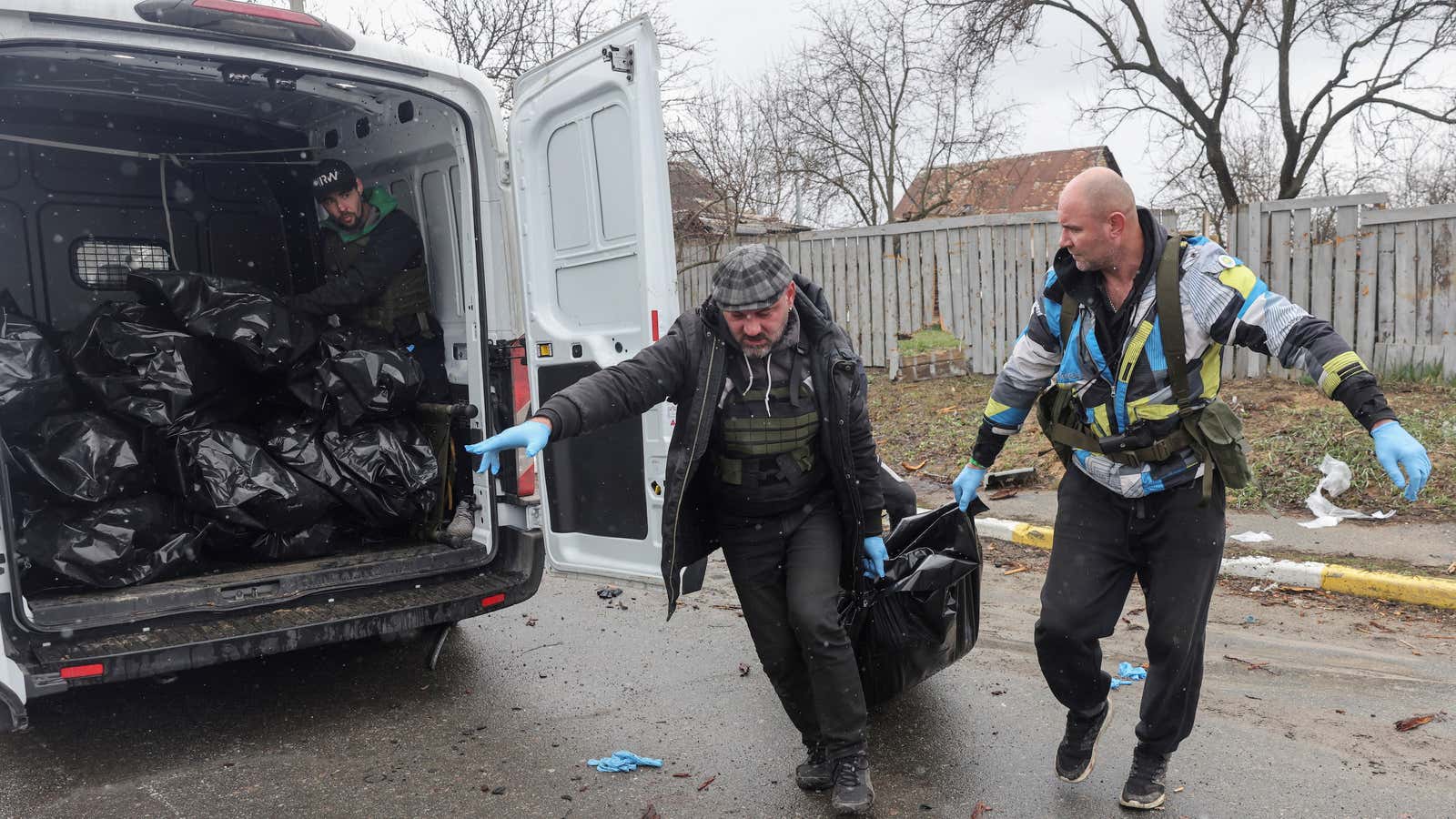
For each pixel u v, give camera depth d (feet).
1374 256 25.00
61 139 16.03
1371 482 19.02
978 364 32.86
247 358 13.87
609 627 15.79
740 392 9.00
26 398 12.59
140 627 11.36
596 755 11.07
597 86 12.59
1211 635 14.01
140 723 12.44
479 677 13.76
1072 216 8.13
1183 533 8.46
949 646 11.55
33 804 10.19
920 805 9.53
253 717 12.57
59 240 16.10
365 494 14.19
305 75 13.42
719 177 50.01
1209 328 8.02
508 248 14.14
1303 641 13.62
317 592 12.66
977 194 72.28
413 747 11.47
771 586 9.58
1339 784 9.58
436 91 13.56
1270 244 26.63
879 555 9.77
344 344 14.97
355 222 15.74
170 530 12.82
